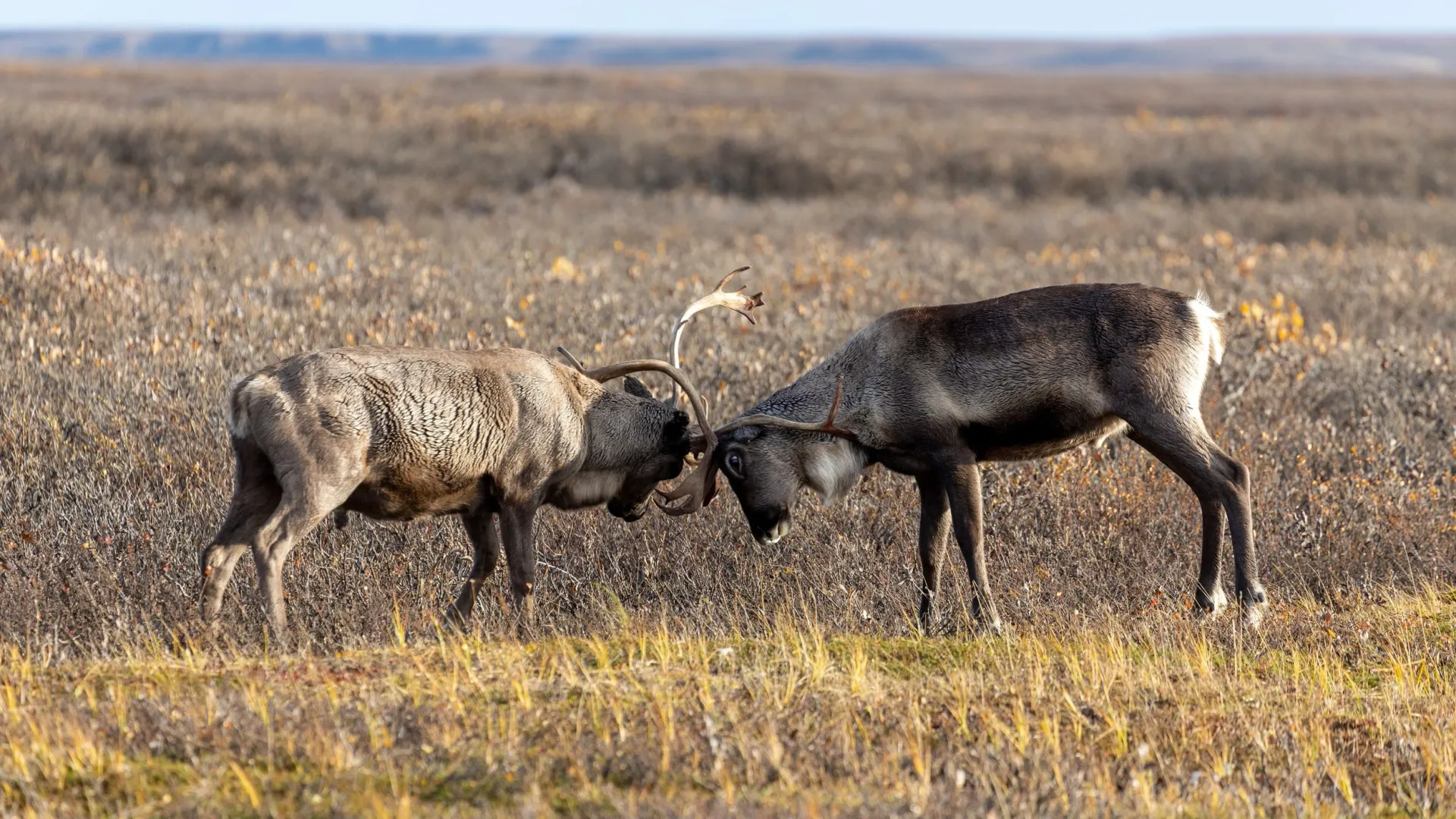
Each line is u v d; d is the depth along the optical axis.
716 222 83.31
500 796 16.61
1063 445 26.59
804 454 27.00
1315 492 31.33
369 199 91.25
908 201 98.75
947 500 26.89
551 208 89.88
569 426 25.67
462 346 36.84
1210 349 26.19
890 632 25.88
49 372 32.66
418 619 25.17
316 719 18.23
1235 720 20.03
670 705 19.20
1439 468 34.34
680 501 30.09
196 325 38.00
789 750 18.11
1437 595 27.55
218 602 22.88
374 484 23.77
